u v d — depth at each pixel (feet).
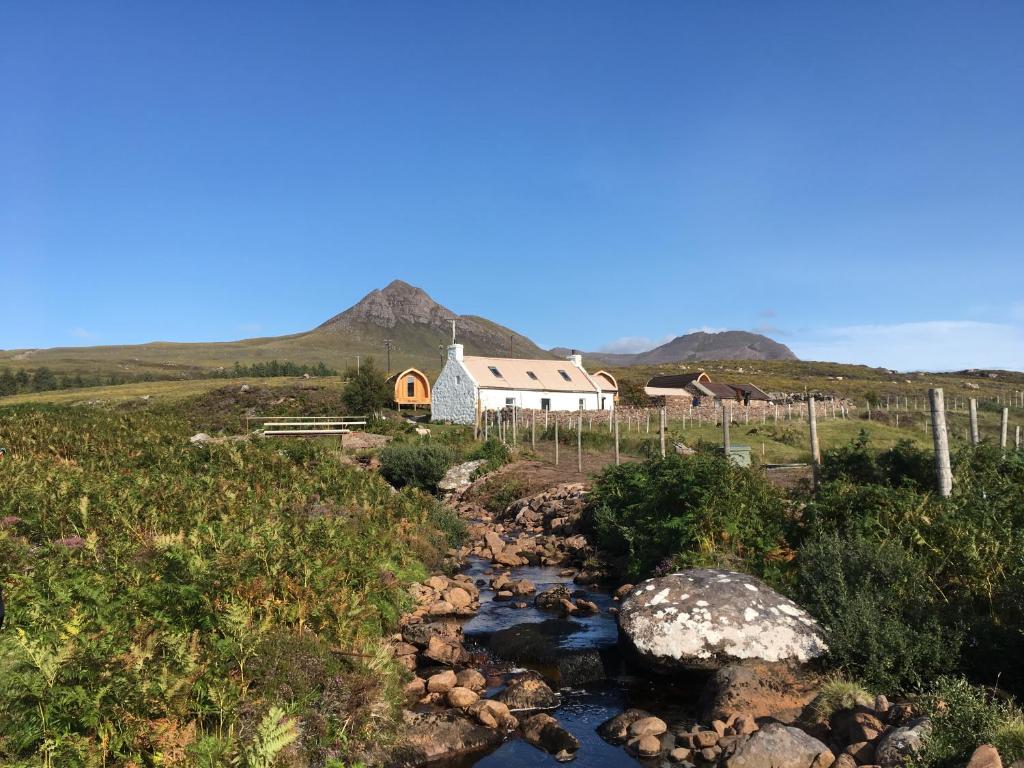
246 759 19.72
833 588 34.06
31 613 26.58
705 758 25.61
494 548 66.23
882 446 118.93
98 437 88.22
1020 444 69.72
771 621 32.91
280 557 33.58
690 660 32.50
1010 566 31.42
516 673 35.73
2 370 494.18
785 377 374.43
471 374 186.09
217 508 51.80
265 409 200.23
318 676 26.14
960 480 44.75
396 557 50.72
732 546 45.29
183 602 28.71
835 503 43.65
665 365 452.76
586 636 40.98
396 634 38.19
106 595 28.76
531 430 144.15
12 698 20.34
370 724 25.62
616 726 28.81
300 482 71.10
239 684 24.27
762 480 51.06
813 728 26.12
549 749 27.40
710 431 140.05
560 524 73.10
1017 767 18.02
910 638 29.12
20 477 56.49
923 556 34.73
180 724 21.84
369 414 177.17
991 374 396.37
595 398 201.57
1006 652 26.89
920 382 354.33
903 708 25.05
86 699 20.18
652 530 51.83
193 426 131.75
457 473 103.71
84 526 43.27
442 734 27.35
